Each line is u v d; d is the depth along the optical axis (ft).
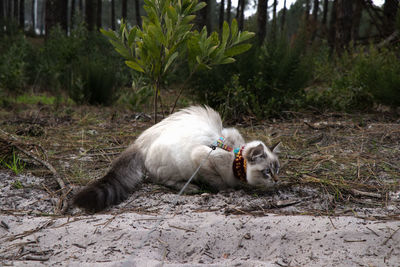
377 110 12.45
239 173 9.17
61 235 8.33
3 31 34.42
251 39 12.37
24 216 8.63
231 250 8.20
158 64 10.27
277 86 12.30
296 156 10.09
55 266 7.95
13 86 17.13
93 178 9.50
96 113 13.50
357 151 10.17
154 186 9.41
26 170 9.65
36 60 21.68
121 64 19.81
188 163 9.24
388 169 9.57
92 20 34.37
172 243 8.26
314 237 8.25
